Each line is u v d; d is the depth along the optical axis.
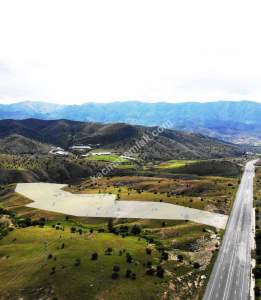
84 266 137.50
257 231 193.88
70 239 166.75
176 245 172.12
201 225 199.00
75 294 122.81
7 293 126.12
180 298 127.00
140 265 143.00
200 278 141.12
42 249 157.62
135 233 189.38
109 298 121.06
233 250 168.62
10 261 150.50
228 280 139.12
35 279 131.75
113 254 148.88
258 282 136.62
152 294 125.88
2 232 186.62
